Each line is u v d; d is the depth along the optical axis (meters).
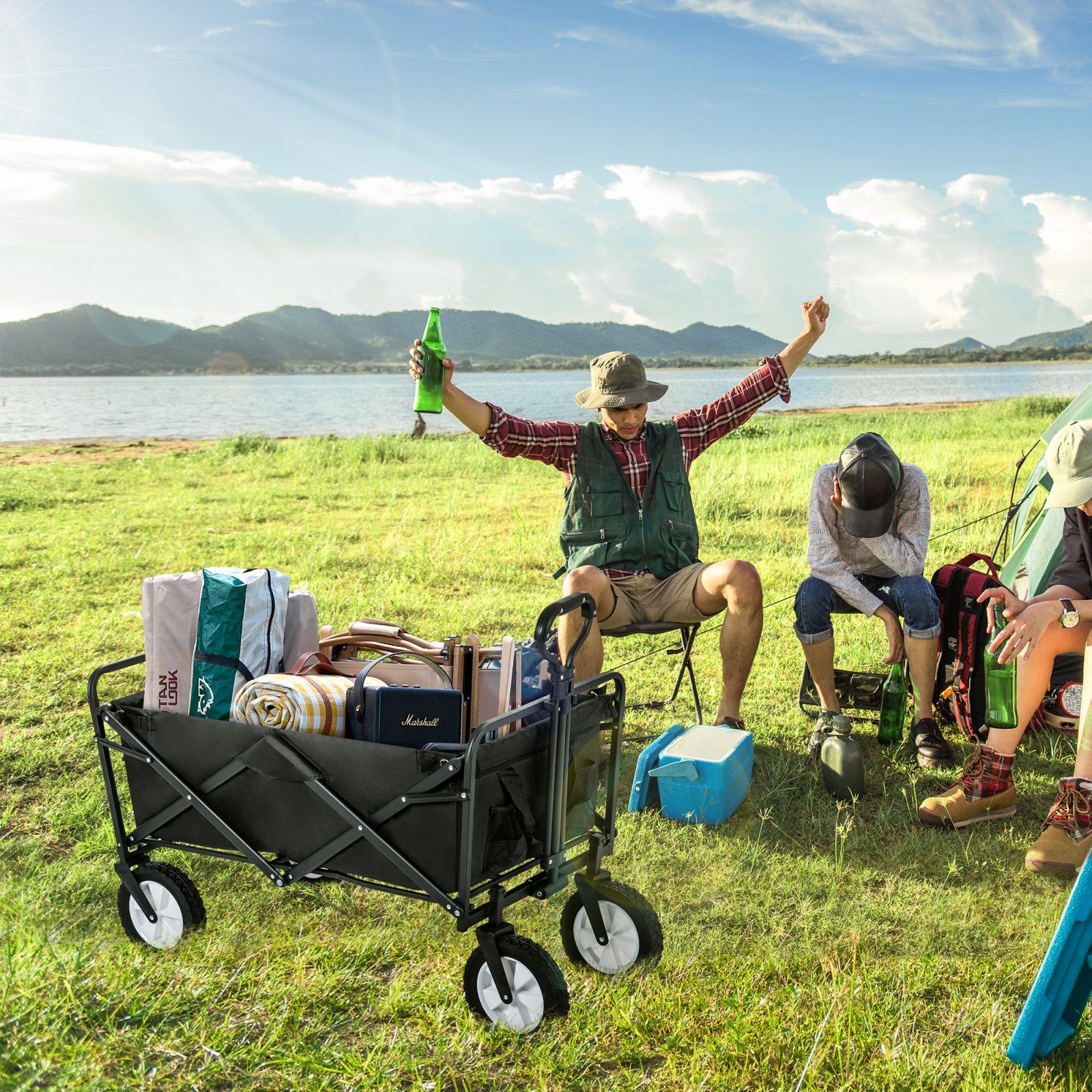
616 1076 2.32
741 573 4.19
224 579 2.89
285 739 2.64
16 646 5.97
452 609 6.66
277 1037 2.44
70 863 3.46
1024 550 5.12
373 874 2.65
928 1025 2.47
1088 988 2.31
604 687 2.97
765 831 3.64
